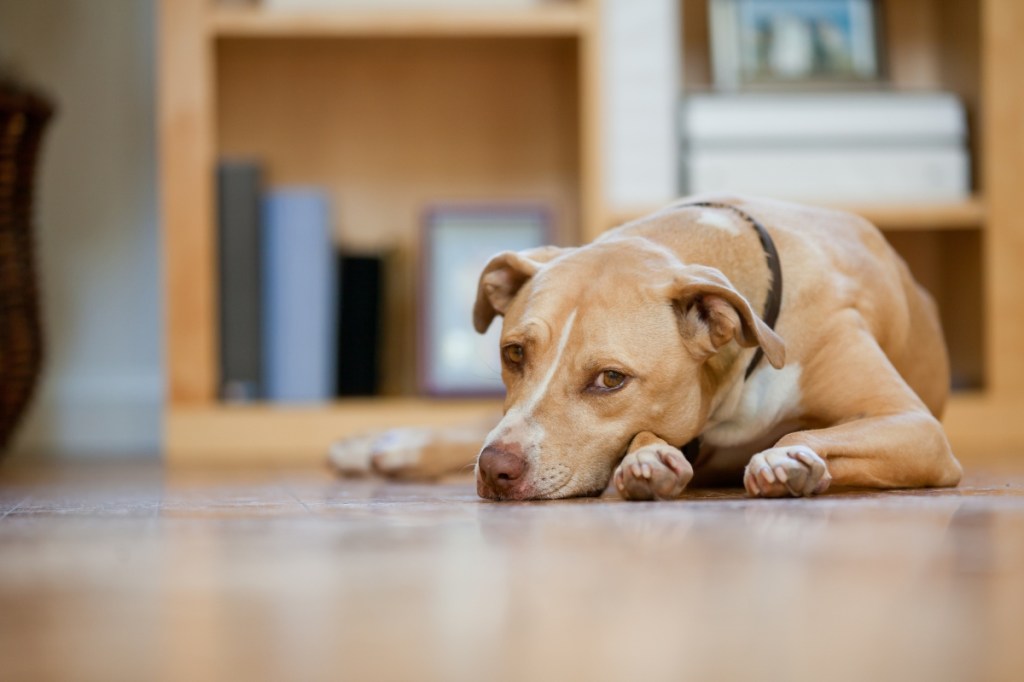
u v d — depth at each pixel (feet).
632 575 2.55
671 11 8.74
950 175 8.93
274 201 8.85
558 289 4.40
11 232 7.11
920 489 4.61
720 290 4.22
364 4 8.73
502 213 9.20
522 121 9.87
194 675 1.74
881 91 9.52
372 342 9.14
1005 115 8.96
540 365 4.30
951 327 9.60
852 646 1.92
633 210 8.74
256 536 3.26
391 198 9.84
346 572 2.63
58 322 9.74
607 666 1.80
